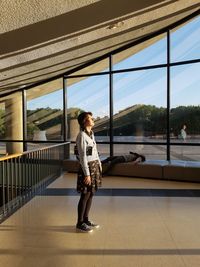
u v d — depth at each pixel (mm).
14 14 4406
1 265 3088
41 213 4852
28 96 10867
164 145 8758
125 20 6395
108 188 6629
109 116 9625
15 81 9383
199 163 7738
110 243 3623
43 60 7527
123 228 4145
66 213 4844
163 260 3168
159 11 6641
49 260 3193
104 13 5461
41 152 6875
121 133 9438
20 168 5688
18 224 4324
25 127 10930
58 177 8023
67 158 9242
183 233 3949
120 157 8047
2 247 3531
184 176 7281
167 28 8680
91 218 4582
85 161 3951
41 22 4941
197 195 5996
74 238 3791
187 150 8445
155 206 5227
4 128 11211
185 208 5098
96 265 3068
